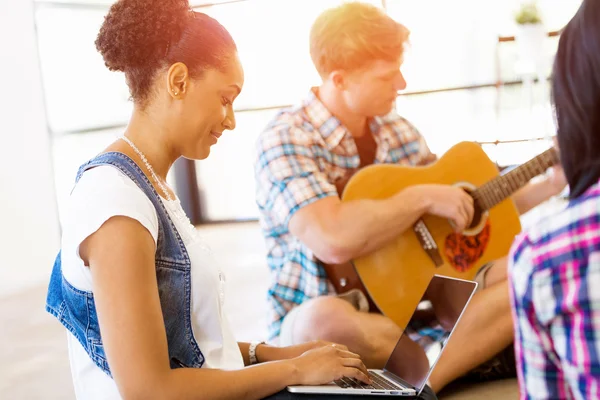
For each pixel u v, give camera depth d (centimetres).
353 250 222
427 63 626
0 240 532
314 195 221
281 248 240
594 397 68
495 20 604
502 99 604
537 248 72
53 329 412
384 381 145
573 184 75
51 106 593
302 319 227
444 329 146
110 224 119
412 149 253
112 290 117
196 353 136
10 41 548
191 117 137
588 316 67
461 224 227
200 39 135
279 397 128
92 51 625
